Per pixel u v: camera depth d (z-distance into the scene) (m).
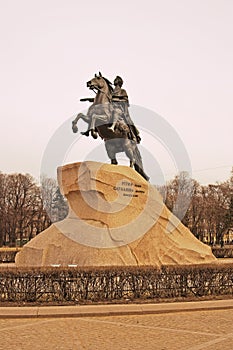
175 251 17.44
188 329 8.49
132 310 10.16
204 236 60.97
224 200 61.03
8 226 56.91
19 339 7.66
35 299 11.38
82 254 15.38
